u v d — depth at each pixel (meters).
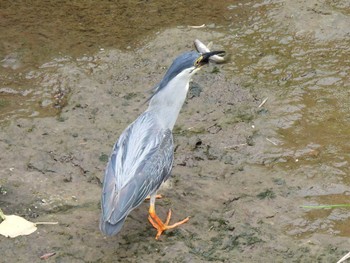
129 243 10.28
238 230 10.55
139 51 14.98
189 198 11.22
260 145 12.40
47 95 13.68
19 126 12.76
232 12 16.25
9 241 10.16
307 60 14.69
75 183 11.52
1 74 14.23
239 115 13.17
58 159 12.01
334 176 11.67
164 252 10.10
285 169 11.85
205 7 16.53
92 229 10.49
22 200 11.05
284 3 16.19
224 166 11.95
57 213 10.84
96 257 9.99
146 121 10.59
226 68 14.38
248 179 11.64
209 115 13.17
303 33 15.34
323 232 10.58
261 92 13.76
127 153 10.09
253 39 15.30
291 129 12.82
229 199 11.19
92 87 13.84
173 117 10.83
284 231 10.59
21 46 15.07
